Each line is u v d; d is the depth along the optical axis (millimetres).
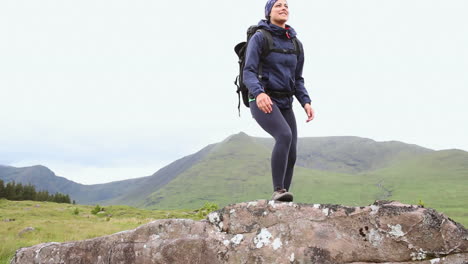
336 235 3633
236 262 3836
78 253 4484
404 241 3436
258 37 4656
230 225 4082
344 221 3668
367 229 3576
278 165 4410
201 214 70938
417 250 3393
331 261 3547
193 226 4191
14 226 36312
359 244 3549
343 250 3561
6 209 77500
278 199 4199
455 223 3432
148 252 4180
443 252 3336
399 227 3480
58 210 80312
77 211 72125
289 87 4824
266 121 4555
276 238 3801
